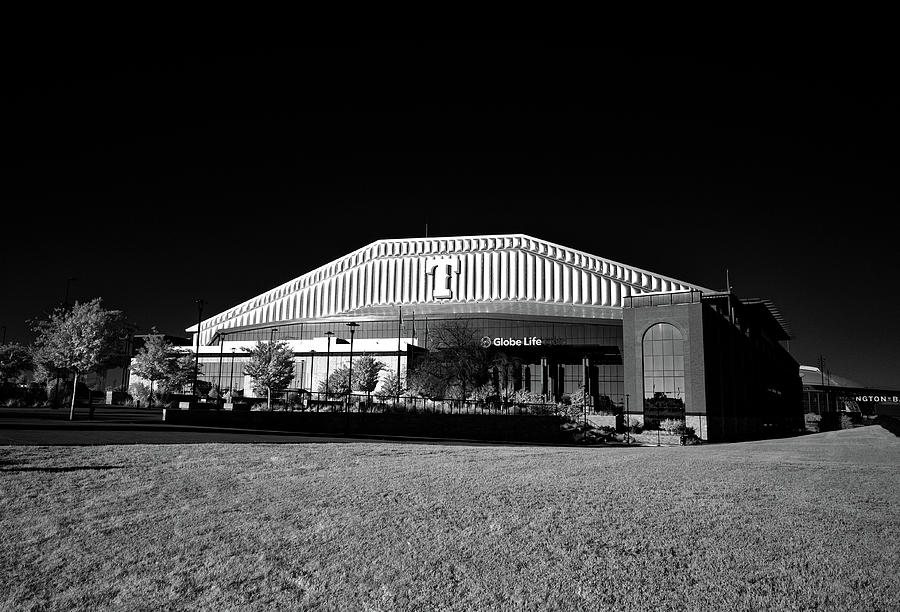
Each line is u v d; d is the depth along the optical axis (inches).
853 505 388.5
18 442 772.6
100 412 1953.7
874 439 1232.8
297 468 585.9
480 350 2368.4
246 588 253.0
